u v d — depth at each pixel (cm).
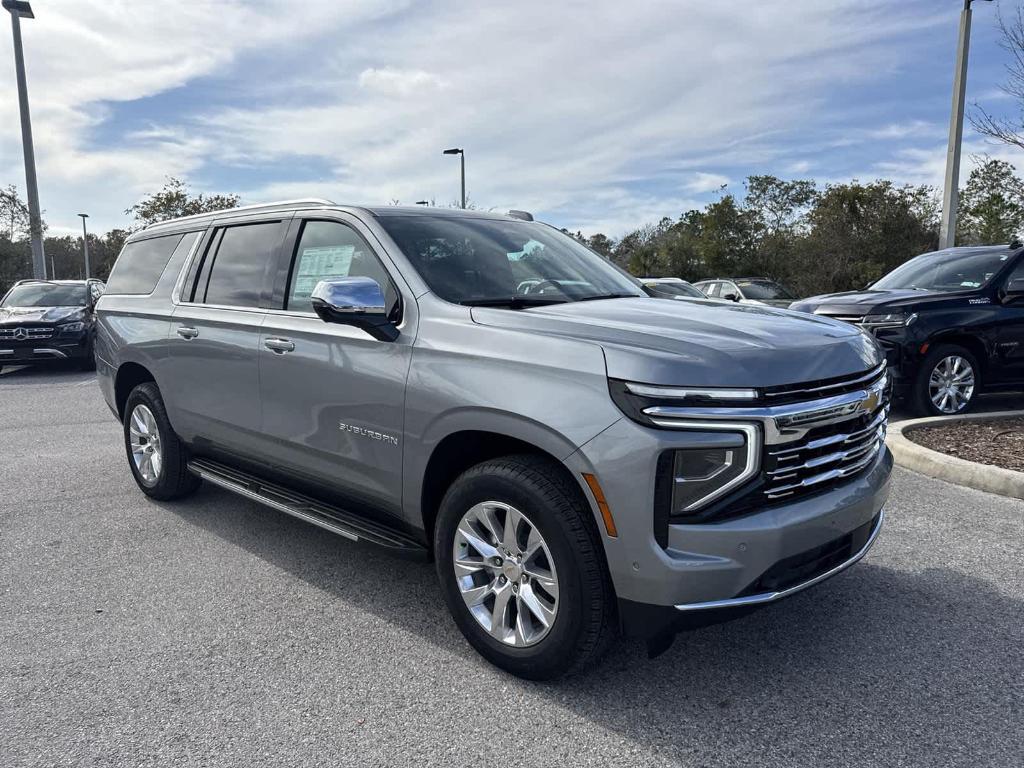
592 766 252
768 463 267
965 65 1552
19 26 2169
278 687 301
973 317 791
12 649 332
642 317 317
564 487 283
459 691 297
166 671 313
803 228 3644
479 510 307
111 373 562
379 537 355
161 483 527
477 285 355
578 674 296
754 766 251
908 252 2891
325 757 257
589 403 271
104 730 273
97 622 358
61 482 601
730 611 266
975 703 285
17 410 961
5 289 2798
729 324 309
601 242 5362
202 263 483
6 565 429
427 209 409
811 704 286
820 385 281
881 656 320
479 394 299
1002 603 367
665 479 261
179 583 403
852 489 298
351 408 357
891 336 784
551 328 299
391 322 345
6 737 269
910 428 685
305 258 406
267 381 407
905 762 251
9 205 2608
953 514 490
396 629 350
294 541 466
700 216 3962
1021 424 698
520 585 299
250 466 447
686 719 277
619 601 274
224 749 261
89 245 7369
